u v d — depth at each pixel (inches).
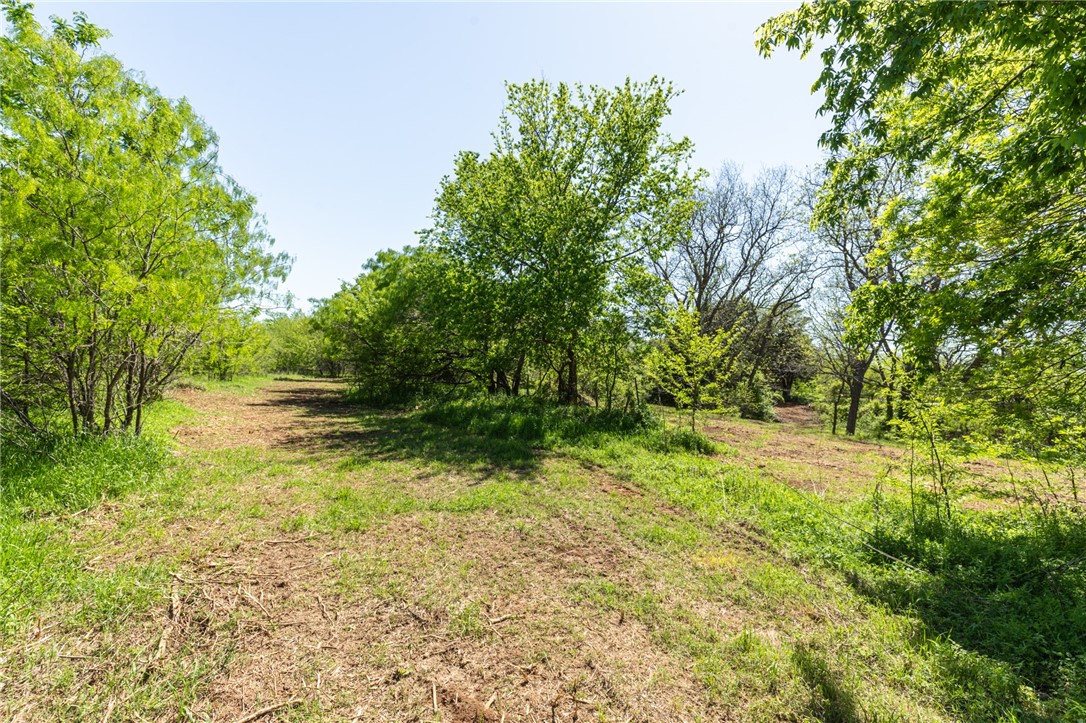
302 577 135.9
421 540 165.8
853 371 780.6
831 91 166.2
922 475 209.9
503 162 557.0
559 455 309.6
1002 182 150.7
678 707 93.1
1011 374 173.0
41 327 202.4
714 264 1037.2
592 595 134.3
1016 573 146.7
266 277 343.6
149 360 265.6
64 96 219.0
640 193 533.3
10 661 94.8
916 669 105.2
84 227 204.4
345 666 100.2
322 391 840.3
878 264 210.5
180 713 84.6
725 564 158.2
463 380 689.6
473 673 100.3
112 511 172.6
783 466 322.0
